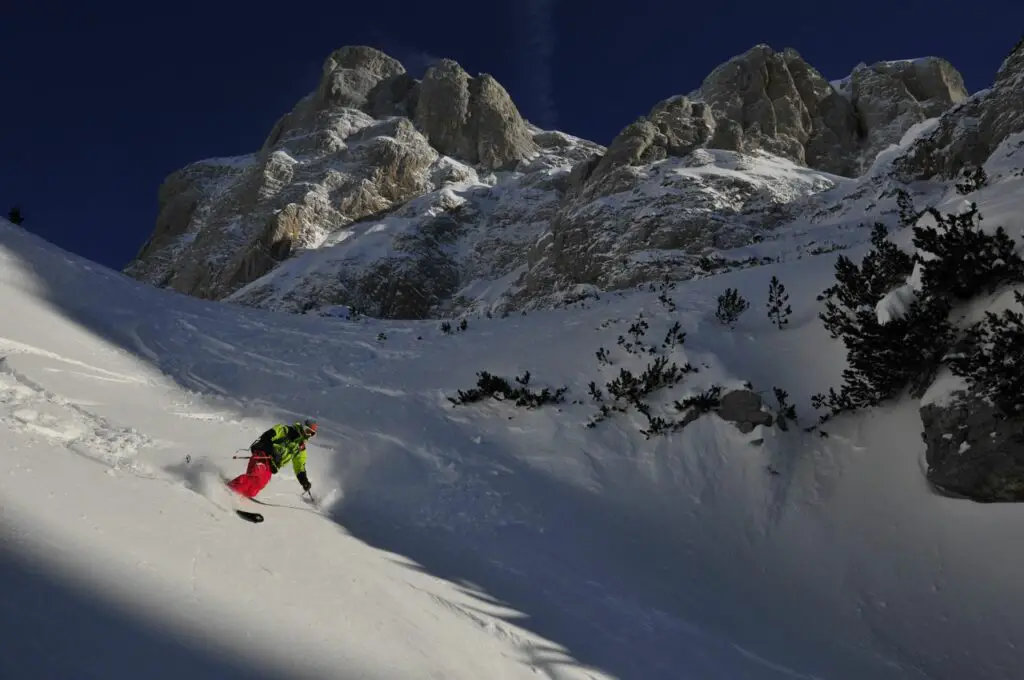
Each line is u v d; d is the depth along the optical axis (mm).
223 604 3348
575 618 5930
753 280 15117
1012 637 5938
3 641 2252
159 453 6051
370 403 11695
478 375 12797
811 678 5770
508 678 4258
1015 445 6906
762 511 8430
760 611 6863
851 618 6633
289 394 11688
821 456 8992
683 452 9656
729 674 5594
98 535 3488
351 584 4461
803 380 10516
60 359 9312
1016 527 6781
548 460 10109
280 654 3125
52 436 5309
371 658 3500
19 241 14727
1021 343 6980
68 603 2703
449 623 4645
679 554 7906
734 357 11453
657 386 10867
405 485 8766
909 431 8594
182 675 2607
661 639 5922
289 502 6590
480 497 8688
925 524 7383
